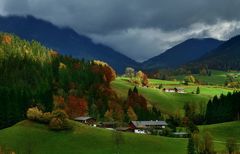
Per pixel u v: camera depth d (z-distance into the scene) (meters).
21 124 157.12
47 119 157.38
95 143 144.25
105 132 154.88
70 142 144.75
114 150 137.75
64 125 153.75
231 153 137.62
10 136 147.12
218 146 152.25
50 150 138.25
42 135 149.12
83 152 136.25
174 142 149.88
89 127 158.50
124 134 154.25
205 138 135.50
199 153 133.12
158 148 141.62
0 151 130.12
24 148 138.25
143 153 136.25
